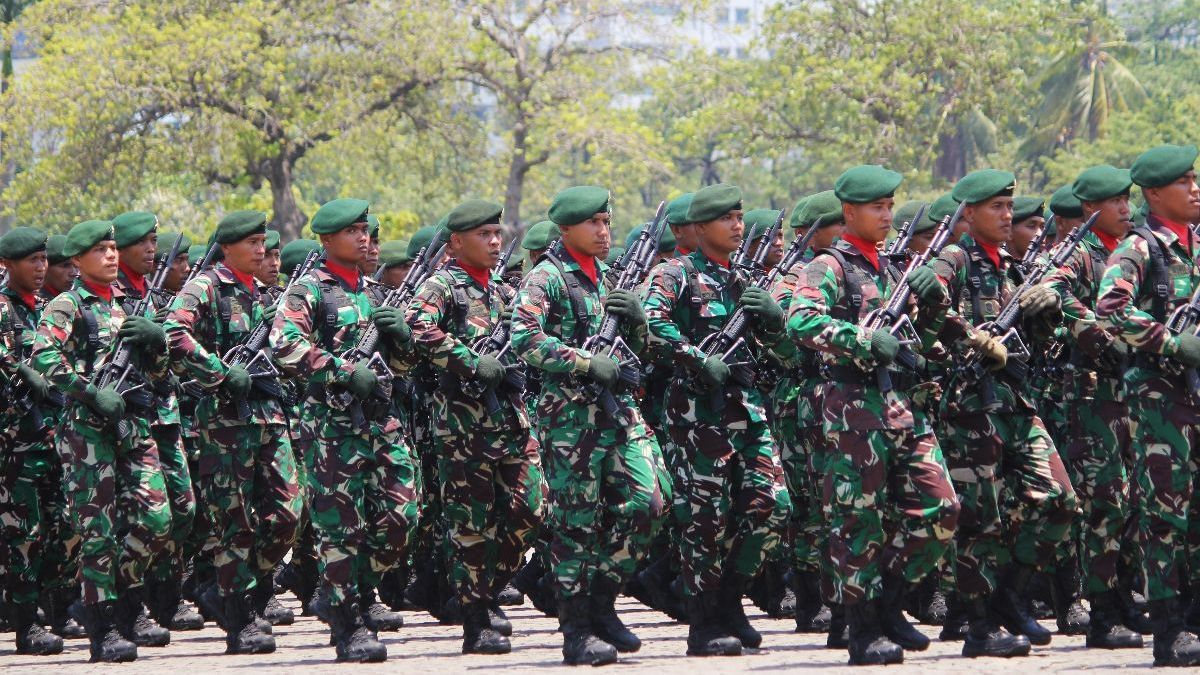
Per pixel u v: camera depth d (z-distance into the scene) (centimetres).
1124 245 992
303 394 1172
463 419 1110
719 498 1049
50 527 1245
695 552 1052
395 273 1555
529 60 4544
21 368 1211
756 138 4897
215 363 1141
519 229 4512
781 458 1173
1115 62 6325
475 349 1136
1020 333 1057
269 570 1193
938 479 969
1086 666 950
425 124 4456
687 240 1232
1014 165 6594
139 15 4038
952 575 1023
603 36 4797
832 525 983
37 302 1258
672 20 4747
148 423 1145
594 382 1027
